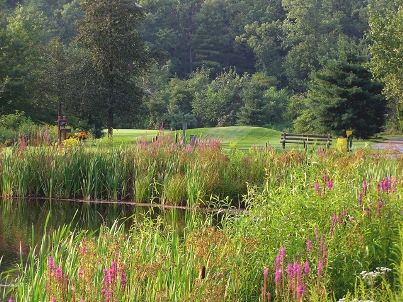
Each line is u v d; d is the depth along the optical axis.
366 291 5.48
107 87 40.19
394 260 6.20
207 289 5.32
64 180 15.72
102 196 15.56
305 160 14.57
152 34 111.06
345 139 21.19
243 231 7.06
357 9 102.94
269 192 8.98
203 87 83.06
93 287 5.27
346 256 6.12
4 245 9.88
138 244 6.83
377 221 6.62
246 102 75.81
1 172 16.16
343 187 7.84
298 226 6.76
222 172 15.00
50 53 44.75
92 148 17.00
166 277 5.75
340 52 51.97
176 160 15.38
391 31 41.78
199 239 6.23
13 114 38.97
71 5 106.00
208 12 119.69
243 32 116.25
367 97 49.16
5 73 41.66
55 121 43.56
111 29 40.03
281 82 102.06
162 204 14.33
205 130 42.25
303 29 97.88
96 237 10.45
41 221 12.30
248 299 6.02
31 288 5.81
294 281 4.97
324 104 49.72
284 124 75.56
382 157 13.66
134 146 16.75
